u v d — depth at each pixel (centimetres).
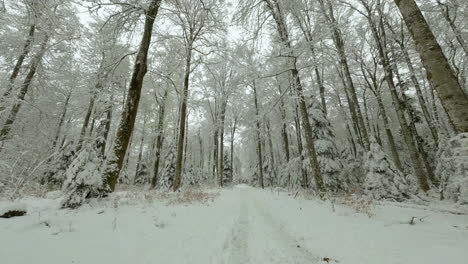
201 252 301
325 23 1063
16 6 1038
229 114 2655
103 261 237
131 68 1573
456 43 1379
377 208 680
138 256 263
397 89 1608
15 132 1197
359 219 515
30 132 1218
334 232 412
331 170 1323
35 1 618
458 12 1165
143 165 2753
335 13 1417
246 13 1021
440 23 1354
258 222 541
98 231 340
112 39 891
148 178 2538
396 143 2359
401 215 569
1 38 1130
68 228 340
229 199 956
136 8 731
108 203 542
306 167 1440
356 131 1537
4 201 545
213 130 2383
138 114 2058
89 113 1431
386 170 931
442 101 418
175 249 302
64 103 1580
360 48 1575
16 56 1190
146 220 430
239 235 421
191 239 352
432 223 461
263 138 2183
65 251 253
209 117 2867
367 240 351
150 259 259
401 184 888
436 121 1412
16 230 306
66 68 1460
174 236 356
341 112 2002
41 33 1163
